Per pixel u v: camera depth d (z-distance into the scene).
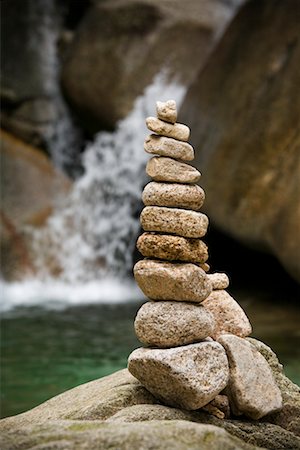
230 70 13.23
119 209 16.98
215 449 3.68
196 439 3.73
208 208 12.80
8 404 7.28
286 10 12.60
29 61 17.69
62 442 3.68
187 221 4.58
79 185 16.94
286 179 11.35
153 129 4.67
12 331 11.13
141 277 4.59
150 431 3.76
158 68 16.66
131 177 16.91
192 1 17.36
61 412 4.80
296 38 12.12
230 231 12.62
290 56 11.98
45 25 18.06
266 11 13.05
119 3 17.11
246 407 4.64
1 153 16.61
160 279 4.50
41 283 15.26
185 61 16.77
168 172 4.63
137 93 16.66
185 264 4.57
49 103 17.67
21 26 17.80
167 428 3.81
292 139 11.40
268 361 5.15
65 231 16.16
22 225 15.72
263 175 11.69
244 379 4.65
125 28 16.86
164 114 4.69
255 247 12.48
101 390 5.00
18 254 15.34
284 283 13.90
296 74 11.57
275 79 12.03
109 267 16.36
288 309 12.09
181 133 4.72
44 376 8.41
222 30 17.17
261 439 4.61
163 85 16.59
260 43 12.77
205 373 4.45
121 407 4.64
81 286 15.62
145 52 16.66
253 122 12.07
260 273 14.62
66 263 15.88
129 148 16.88
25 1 17.91
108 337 10.62
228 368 4.61
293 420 4.91
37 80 17.66
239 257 14.82
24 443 3.77
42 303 13.86
